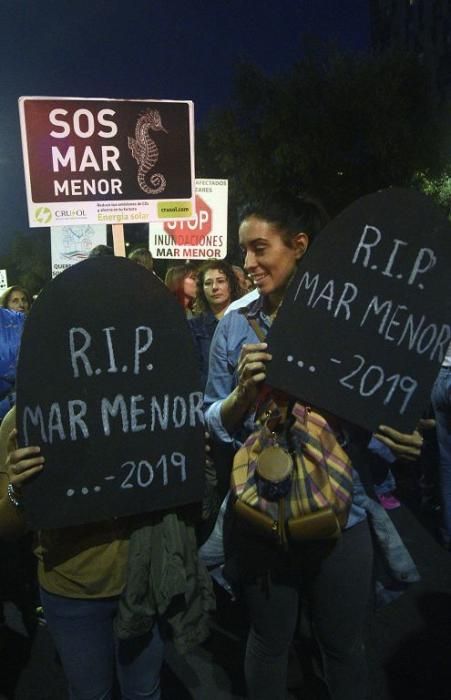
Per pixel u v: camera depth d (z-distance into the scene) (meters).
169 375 1.79
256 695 2.13
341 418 1.94
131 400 1.77
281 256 2.02
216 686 2.76
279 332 1.87
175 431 1.81
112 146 4.84
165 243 6.85
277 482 1.76
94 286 1.71
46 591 1.89
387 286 1.84
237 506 1.87
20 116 4.67
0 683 2.84
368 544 2.01
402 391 1.86
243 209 2.09
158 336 1.78
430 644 2.95
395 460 2.05
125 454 1.77
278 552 1.95
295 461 1.83
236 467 1.93
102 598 1.85
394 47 17.53
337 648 2.07
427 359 1.85
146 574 1.81
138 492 1.79
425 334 1.84
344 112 16.41
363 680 2.15
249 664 2.12
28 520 1.72
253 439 1.94
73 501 1.75
